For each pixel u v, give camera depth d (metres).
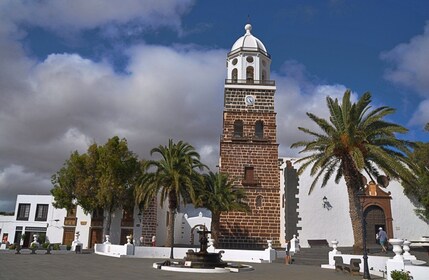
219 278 18.17
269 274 20.84
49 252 34.94
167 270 21.58
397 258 17.67
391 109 26.22
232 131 41.53
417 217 37.50
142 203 44.88
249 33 45.41
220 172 38.66
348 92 27.09
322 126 27.17
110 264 24.53
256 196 39.75
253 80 43.19
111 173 42.41
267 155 40.88
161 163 35.03
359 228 26.48
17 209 50.88
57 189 44.56
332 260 26.23
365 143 26.25
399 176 26.33
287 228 37.97
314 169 26.55
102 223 46.38
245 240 38.56
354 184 27.02
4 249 38.94
